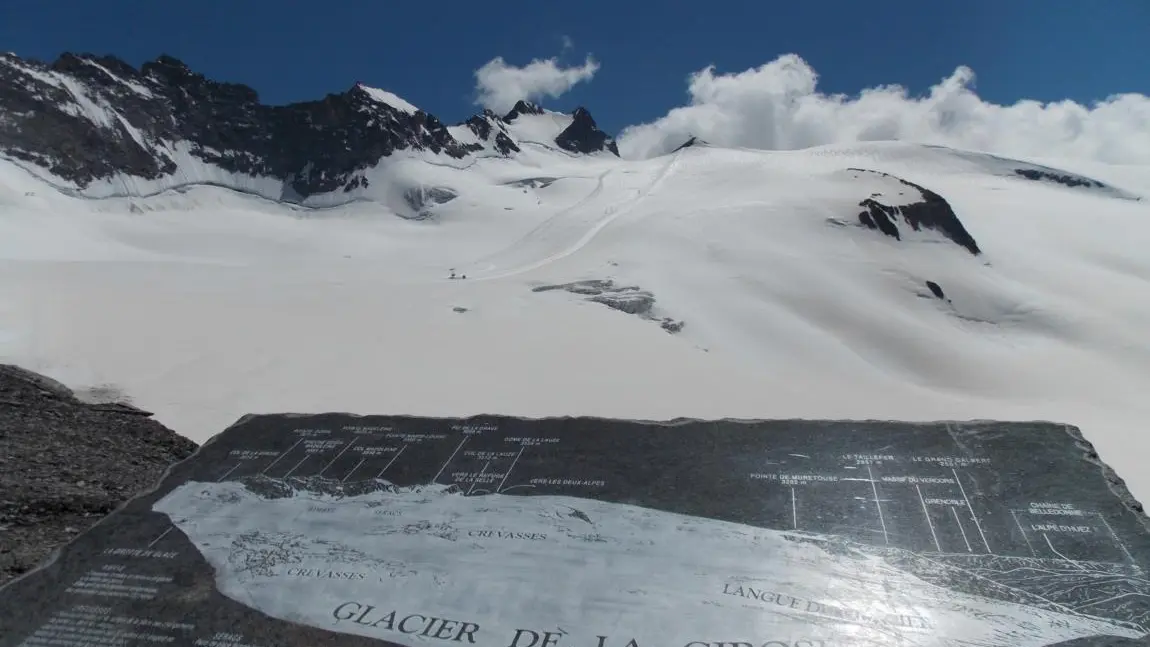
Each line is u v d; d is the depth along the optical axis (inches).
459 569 310.0
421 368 1689.2
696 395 1603.1
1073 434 353.4
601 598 289.4
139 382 1396.4
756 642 265.3
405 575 310.2
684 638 269.1
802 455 358.3
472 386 1582.2
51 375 1376.7
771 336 2272.4
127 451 574.9
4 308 1777.8
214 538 342.0
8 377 655.8
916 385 2197.3
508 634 277.1
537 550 317.1
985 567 289.0
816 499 330.6
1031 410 1843.0
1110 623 262.8
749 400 1587.1
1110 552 289.9
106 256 3976.4
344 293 2400.3
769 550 306.0
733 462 358.6
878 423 374.3
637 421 396.2
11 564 386.3
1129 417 1876.2
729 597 285.1
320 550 328.8
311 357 1678.2
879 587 284.8
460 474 369.7
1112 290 3297.2
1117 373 2400.3
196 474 390.3
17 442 541.0
